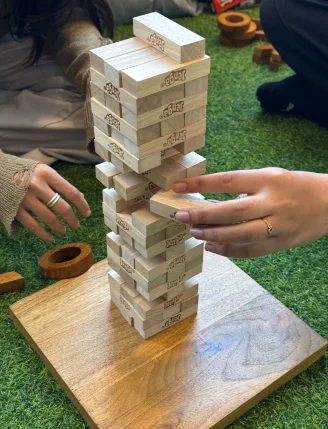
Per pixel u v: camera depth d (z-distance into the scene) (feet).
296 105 4.99
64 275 3.39
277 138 4.84
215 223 2.38
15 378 3.01
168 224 2.60
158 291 2.86
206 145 4.73
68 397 2.93
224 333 3.10
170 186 2.45
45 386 2.98
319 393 2.97
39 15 4.03
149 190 2.61
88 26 4.19
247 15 6.29
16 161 3.09
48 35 4.25
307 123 5.05
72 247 3.54
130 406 2.76
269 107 5.11
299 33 4.51
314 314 3.37
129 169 2.49
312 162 4.57
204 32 6.29
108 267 3.48
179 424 2.69
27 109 4.37
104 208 2.81
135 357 2.98
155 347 3.03
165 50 2.22
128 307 3.06
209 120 5.03
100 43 4.07
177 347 3.03
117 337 3.08
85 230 3.94
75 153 4.49
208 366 2.94
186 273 2.91
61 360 2.96
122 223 2.72
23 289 3.51
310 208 2.46
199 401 2.79
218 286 3.36
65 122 4.38
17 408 2.88
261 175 2.43
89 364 2.94
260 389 2.84
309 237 2.56
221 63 5.80
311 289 3.52
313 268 3.67
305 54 4.60
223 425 2.77
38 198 3.11
